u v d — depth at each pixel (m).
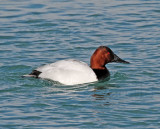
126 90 12.95
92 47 16.81
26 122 10.53
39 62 15.37
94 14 20.53
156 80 13.70
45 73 13.85
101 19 19.89
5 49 16.58
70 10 21.16
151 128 10.23
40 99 12.09
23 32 18.45
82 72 13.80
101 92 12.83
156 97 12.20
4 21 19.73
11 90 12.84
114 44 17.08
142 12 20.75
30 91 12.81
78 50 16.55
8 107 11.45
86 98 12.24
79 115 10.98
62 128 10.22
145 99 12.07
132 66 15.09
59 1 22.67
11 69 14.70
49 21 19.67
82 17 20.17
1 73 14.33
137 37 17.75
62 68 13.80
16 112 11.11
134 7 21.52
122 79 14.02
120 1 22.61
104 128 10.25
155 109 11.30
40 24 19.34
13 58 15.67
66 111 11.21
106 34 18.14
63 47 16.84
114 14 20.52
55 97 12.30
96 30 18.56
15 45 17.05
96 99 12.13
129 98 12.21
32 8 21.47
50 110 11.27
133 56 15.92
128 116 10.90
